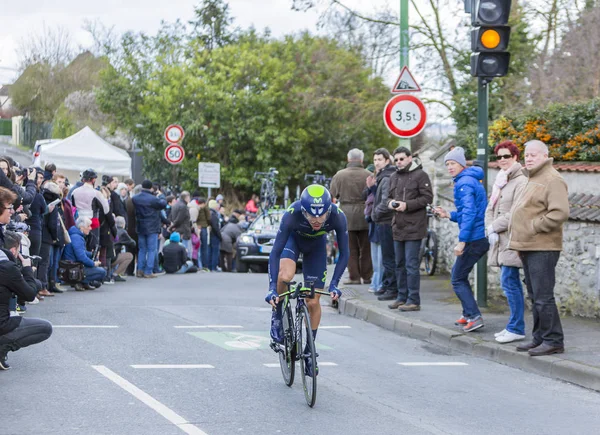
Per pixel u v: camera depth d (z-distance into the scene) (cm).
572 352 1259
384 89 5269
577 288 1600
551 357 1225
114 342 1377
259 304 1939
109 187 2466
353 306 1778
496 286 1861
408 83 1895
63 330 1485
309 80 5472
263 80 5488
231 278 2644
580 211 1577
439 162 2864
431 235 2352
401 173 1667
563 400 1055
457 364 1281
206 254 3133
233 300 2003
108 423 884
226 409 960
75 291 2136
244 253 3117
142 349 1321
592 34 2892
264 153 5366
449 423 928
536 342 1273
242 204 5531
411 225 1656
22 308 1695
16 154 8331
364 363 1270
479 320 1457
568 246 1625
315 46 5569
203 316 1709
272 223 3294
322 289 1111
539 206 1246
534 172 1256
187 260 2866
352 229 2067
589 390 1120
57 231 1980
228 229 3316
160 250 2927
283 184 5506
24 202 1728
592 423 941
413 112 1859
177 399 1000
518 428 914
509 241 1277
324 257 1112
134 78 5959
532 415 973
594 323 1526
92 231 2217
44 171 2041
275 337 1106
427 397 1053
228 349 1341
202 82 5275
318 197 1001
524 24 3712
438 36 4172
